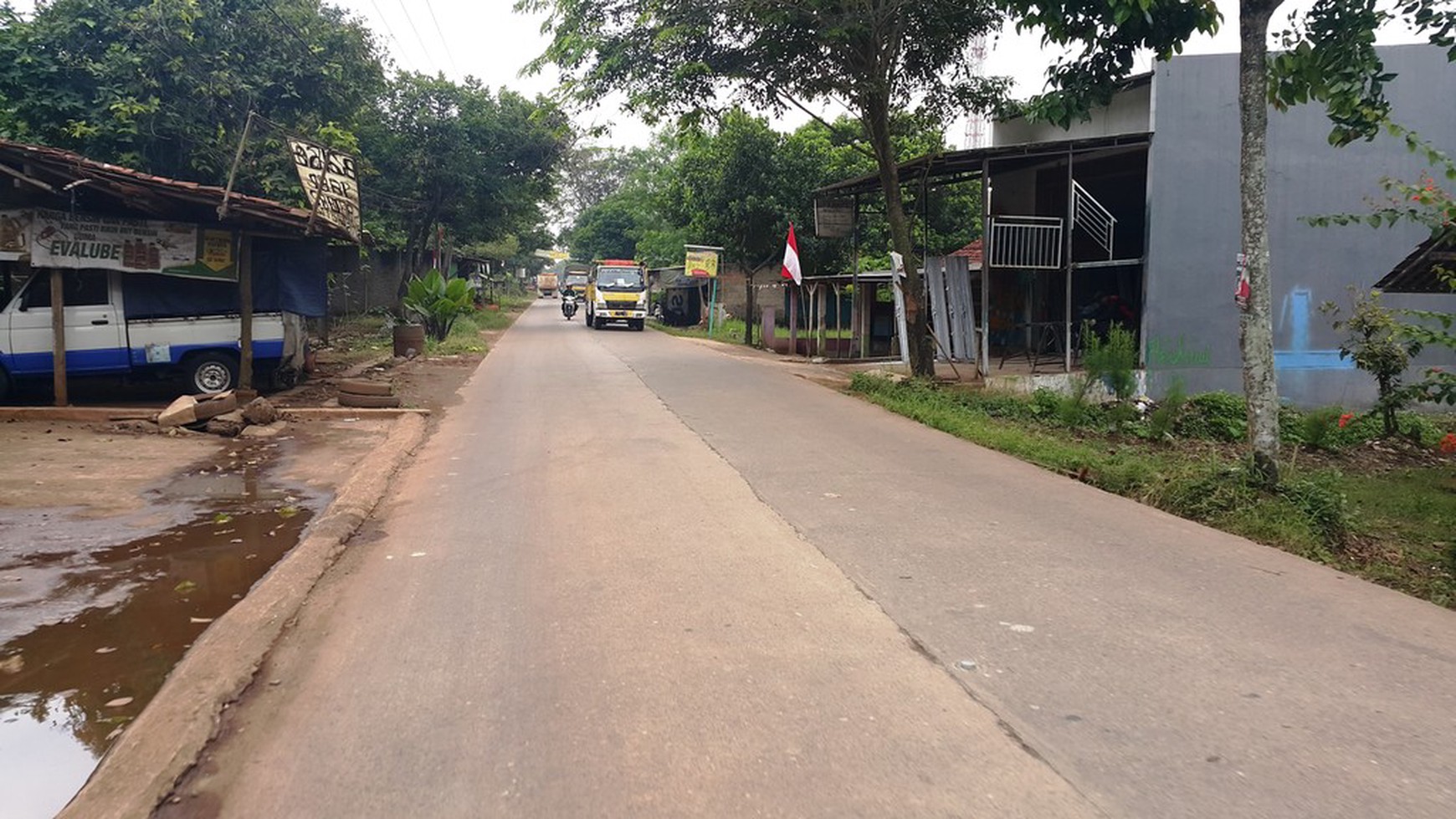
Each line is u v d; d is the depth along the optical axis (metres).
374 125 27.31
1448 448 12.56
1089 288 18.64
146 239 11.79
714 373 16.77
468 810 2.98
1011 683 3.96
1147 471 8.55
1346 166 14.87
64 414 10.82
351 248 27.09
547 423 11.05
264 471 8.57
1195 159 14.66
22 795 3.22
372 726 3.56
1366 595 5.29
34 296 11.65
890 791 3.09
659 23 13.66
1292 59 8.42
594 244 62.78
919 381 14.31
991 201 19.62
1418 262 11.19
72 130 15.95
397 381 15.35
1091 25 9.20
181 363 12.61
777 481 7.95
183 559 5.94
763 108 15.76
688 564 5.60
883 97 14.54
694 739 3.45
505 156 29.56
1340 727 3.60
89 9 16.42
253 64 18.25
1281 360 15.06
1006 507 7.21
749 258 29.02
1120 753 3.37
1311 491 7.62
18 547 6.12
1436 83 14.69
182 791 3.11
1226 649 4.39
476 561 5.70
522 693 3.84
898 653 4.28
